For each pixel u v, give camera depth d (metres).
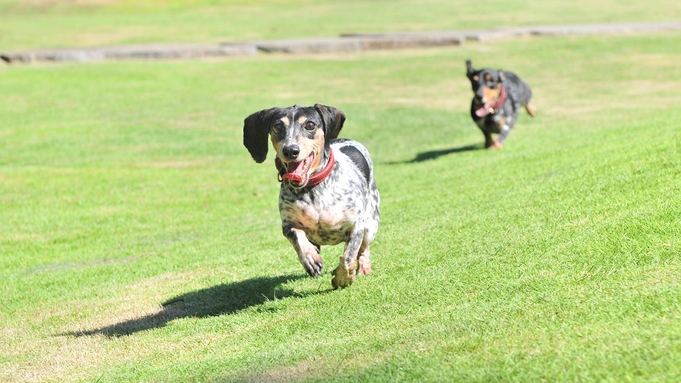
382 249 8.41
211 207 13.33
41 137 19.22
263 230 11.16
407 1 52.53
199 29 40.47
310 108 6.59
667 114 15.69
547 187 9.30
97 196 14.25
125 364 5.96
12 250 11.26
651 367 3.93
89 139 19.08
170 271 9.34
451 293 6.13
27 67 29.25
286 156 6.26
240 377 5.03
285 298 7.20
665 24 35.56
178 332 6.71
